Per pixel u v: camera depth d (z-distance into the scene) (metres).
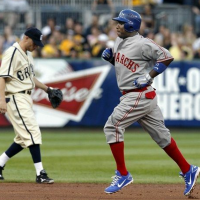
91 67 57.97
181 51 64.88
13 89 29.81
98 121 58.28
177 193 27.28
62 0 71.38
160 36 65.56
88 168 36.12
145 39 24.56
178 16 70.06
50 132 57.44
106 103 58.09
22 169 35.75
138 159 39.97
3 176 32.91
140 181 31.17
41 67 57.72
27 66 29.98
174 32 70.00
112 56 25.73
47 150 44.66
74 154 42.44
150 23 68.62
